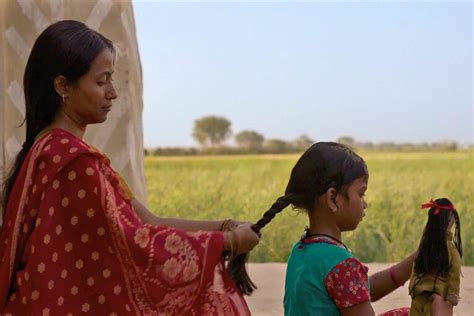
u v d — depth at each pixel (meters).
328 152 3.22
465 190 12.74
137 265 2.84
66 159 2.87
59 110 3.01
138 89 5.22
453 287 3.74
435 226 3.76
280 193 12.64
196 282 2.85
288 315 3.30
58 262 2.84
